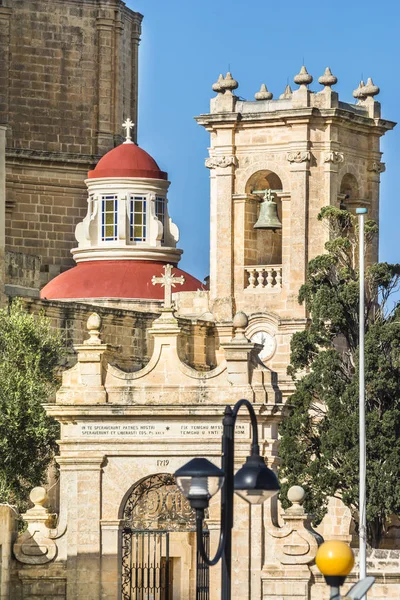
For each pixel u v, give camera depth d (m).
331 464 81.94
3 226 88.44
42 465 77.00
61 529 62.72
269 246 97.25
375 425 80.81
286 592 61.12
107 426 62.50
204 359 95.75
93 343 62.78
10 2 109.25
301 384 83.50
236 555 61.44
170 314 62.81
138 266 100.00
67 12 110.38
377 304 87.81
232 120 95.88
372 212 98.00
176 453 62.00
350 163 96.88
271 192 95.56
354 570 61.91
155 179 102.50
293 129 95.38
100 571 62.34
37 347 80.62
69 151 110.00
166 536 63.19
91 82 110.81
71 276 99.75
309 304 87.75
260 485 44.56
